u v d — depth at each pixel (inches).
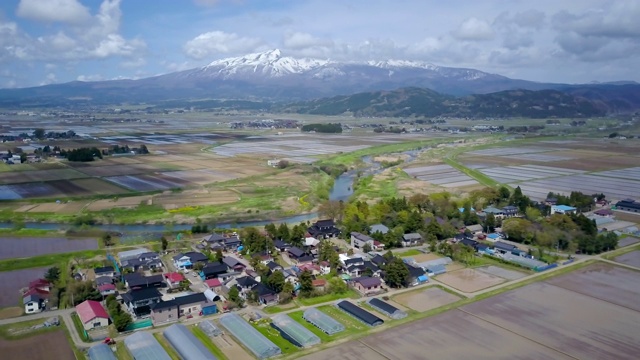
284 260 3580.2
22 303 2817.4
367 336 2407.7
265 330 2484.0
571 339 2354.8
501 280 3166.8
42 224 4571.9
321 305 2810.0
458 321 2559.1
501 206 4894.2
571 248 3686.0
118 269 3324.3
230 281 3093.0
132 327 2504.9
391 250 3799.2
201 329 2500.0
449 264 3491.6
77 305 2733.8
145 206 5177.2
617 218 4731.8
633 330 2447.1
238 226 4584.2
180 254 3575.3
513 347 2279.8
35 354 2250.2
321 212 4835.1
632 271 3292.3
